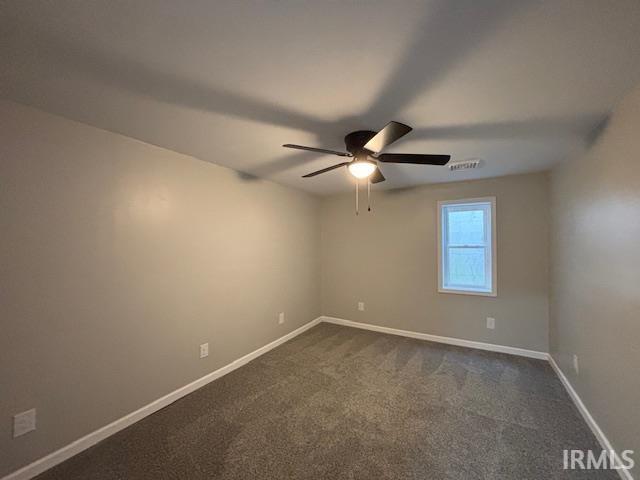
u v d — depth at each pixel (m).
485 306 3.30
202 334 2.54
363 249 4.10
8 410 1.48
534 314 3.06
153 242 2.17
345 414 2.08
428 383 2.53
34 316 1.58
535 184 3.04
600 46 1.08
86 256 1.79
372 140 1.59
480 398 2.28
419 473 1.55
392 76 1.29
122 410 1.95
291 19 0.97
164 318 2.24
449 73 1.26
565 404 2.19
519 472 1.56
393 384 2.51
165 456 1.69
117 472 1.58
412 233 3.74
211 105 1.56
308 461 1.64
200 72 1.27
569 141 2.06
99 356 1.85
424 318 3.67
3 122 1.48
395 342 3.55
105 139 1.89
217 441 1.81
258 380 2.61
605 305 1.71
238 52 1.13
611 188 1.62
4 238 1.48
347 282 4.23
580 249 2.11
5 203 1.48
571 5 0.90
